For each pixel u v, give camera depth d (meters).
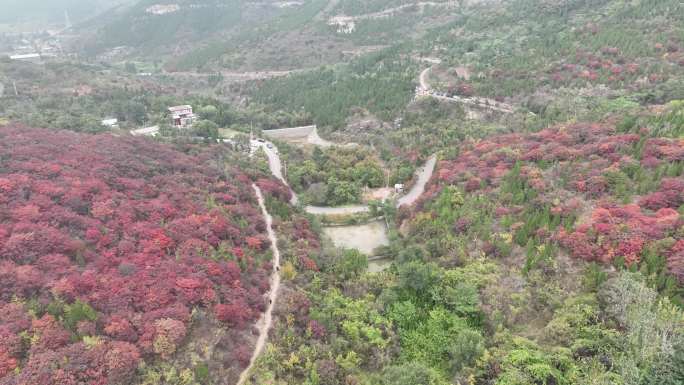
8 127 83.44
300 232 73.00
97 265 48.34
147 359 40.00
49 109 115.88
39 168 64.00
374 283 60.00
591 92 105.44
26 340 38.28
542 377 39.09
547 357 40.88
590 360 39.78
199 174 82.12
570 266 51.84
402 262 63.16
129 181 68.69
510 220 63.03
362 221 88.25
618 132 77.19
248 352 45.09
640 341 38.72
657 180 60.69
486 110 118.38
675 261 45.41
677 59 105.50
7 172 62.22
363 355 48.19
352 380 44.16
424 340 50.12
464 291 52.91
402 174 99.69
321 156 109.12
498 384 40.06
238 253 58.34
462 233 65.62
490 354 44.16
